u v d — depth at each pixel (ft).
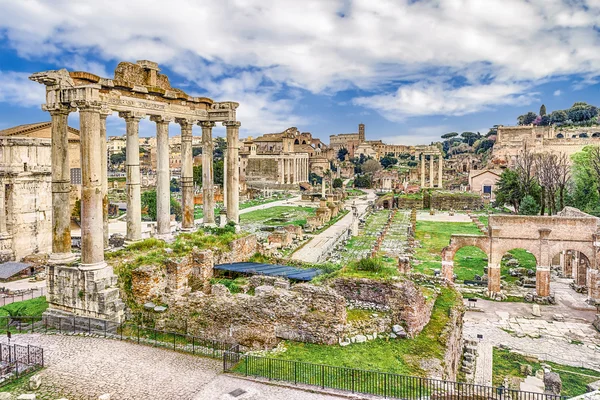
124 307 99.91
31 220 212.64
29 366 77.41
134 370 76.79
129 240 121.60
